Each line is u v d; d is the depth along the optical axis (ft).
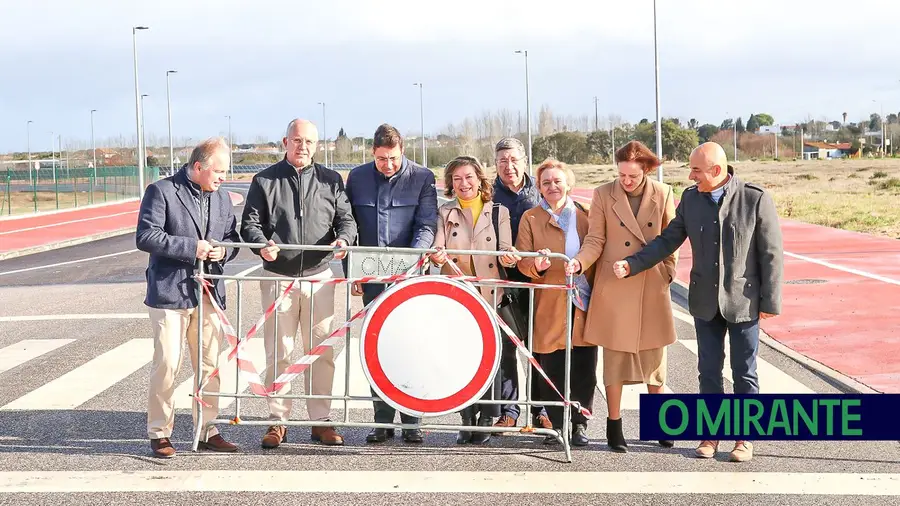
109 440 20.30
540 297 20.63
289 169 20.57
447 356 19.04
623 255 19.79
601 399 24.62
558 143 320.29
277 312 20.48
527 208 21.43
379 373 19.13
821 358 28.50
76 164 431.02
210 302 19.84
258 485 17.20
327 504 16.14
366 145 404.36
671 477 17.69
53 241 82.64
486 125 329.11
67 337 33.27
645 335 19.80
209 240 19.81
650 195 20.06
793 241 64.85
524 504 16.12
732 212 18.93
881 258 53.16
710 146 18.97
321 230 20.63
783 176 188.96
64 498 16.46
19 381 26.27
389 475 17.84
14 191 230.07
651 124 317.83
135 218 121.70
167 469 18.20
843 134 439.22
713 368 19.52
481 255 20.70
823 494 16.62
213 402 19.92
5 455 19.12
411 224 21.25
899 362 27.45
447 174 21.01
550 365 20.59
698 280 19.24
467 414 20.39
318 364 20.54
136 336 33.17
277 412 19.97
